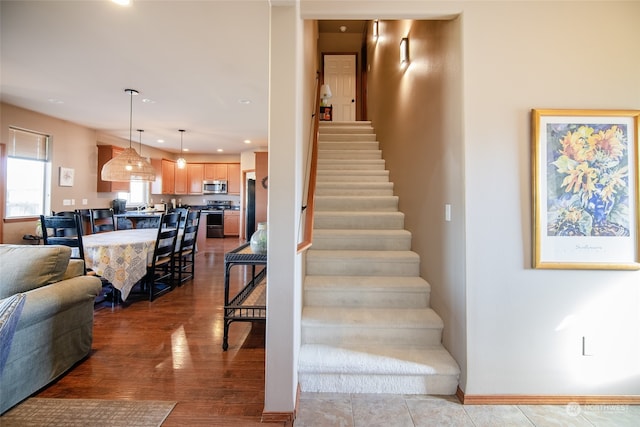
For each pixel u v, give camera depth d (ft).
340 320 7.31
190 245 15.14
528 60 6.27
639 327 6.22
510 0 6.26
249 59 10.57
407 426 5.57
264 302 8.73
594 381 6.21
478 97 6.25
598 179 6.21
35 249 6.86
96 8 7.77
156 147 27.50
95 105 15.24
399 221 10.67
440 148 7.42
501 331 6.23
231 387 6.57
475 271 6.23
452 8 6.29
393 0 6.36
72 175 18.42
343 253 9.30
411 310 7.86
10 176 15.21
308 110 9.68
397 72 11.71
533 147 6.21
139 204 26.12
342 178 13.26
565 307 6.23
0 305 4.71
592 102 6.25
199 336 8.94
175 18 8.21
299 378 6.64
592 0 6.25
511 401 6.18
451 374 6.39
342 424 5.61
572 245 6.21
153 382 6.70
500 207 6.25
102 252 10.50
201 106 15.55
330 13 6.42
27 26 8.52
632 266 6.15
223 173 31.09
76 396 6.18
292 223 5.70
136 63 10.85
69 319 7.11
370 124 18.15
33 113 16.05
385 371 6.45
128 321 9.96
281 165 5.71
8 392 5.68
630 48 6.26
